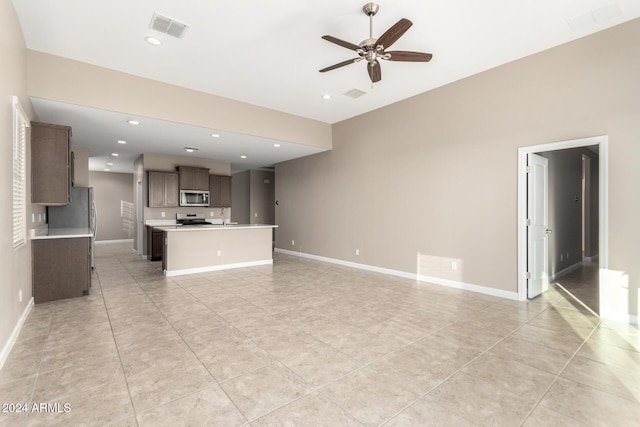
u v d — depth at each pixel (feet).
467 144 14.53
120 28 10.32
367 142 19.52
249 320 10.66
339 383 6.82
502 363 7.73
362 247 19.94
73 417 5.65
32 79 11.62
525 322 10.52
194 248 18.53
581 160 20.88
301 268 20.12
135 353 8.18
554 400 6.22
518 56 12.55
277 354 8.17
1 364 7.45
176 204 23.80
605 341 8.98
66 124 15.48
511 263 13.20
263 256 21.52
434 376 7.12
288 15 9.72
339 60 12.64
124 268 19.74
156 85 14.48
